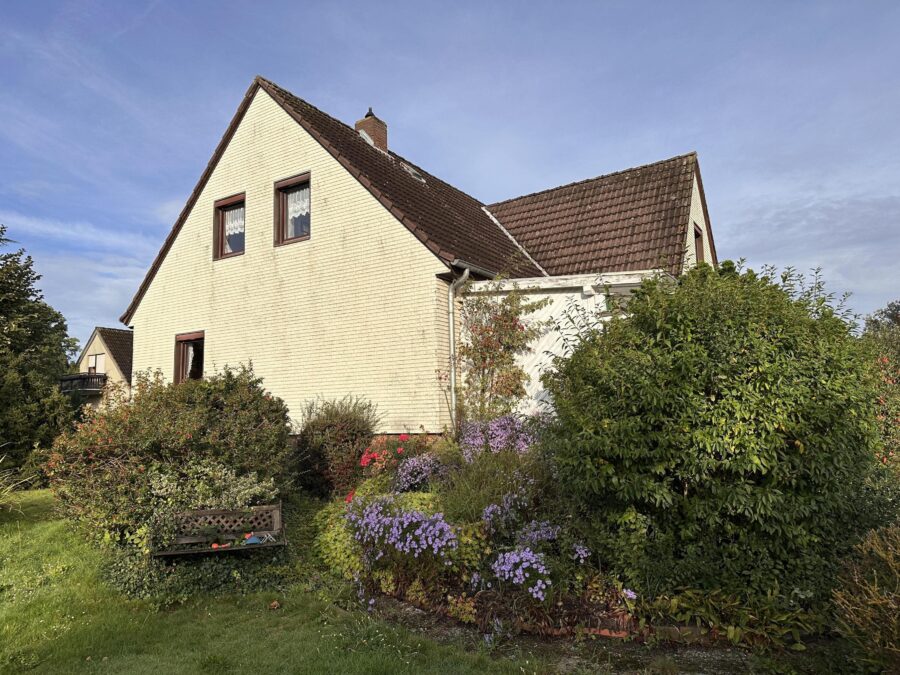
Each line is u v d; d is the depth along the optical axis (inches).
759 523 170.9
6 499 341.7
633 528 184.2
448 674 154.3
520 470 240.2
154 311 565.3
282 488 290.0
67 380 1368.1
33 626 188.2
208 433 260.2
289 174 482.9
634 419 180.2
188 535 223.1
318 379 445.4
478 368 392.8
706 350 179.5
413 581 211.8
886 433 245.6
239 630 187.2
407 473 306.8
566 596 189.0
